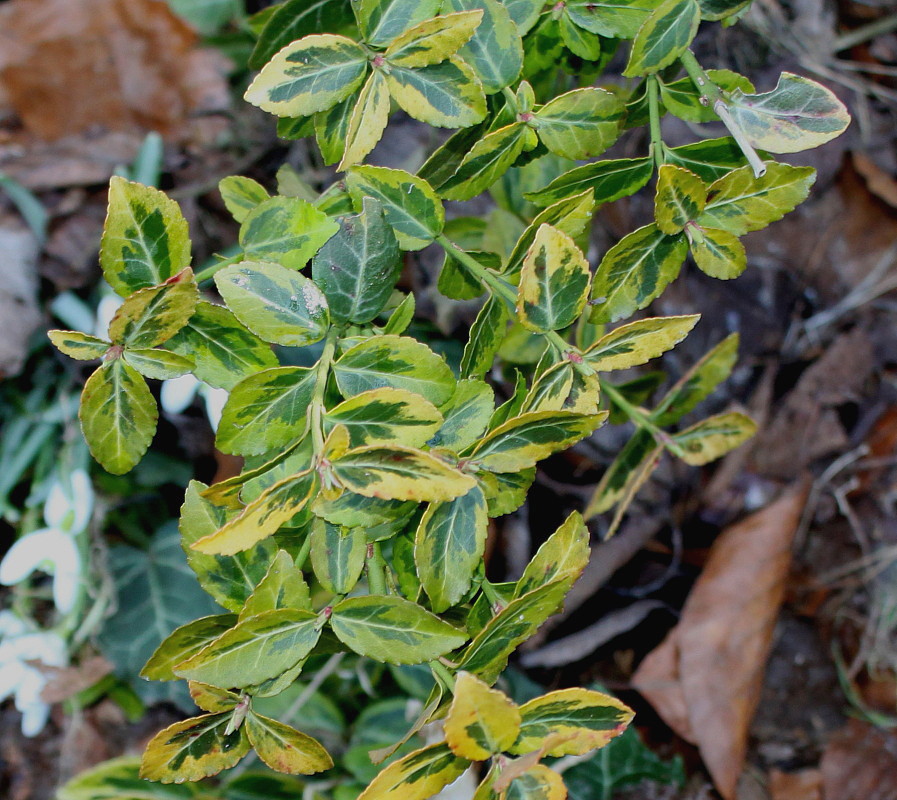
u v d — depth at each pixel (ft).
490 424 1.63
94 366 2.77
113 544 2.96
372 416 1.49
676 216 1.60
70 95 3.09
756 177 1.60
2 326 2.67
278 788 2.56
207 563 1.61
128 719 2.91
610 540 3.11
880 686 3.15
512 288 1.74
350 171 1.65
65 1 3.05
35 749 2.88
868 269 3.43
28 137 3.11
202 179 3.07
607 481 2.10
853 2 3.39
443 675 1.53
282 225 1.62
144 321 1.51
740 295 3.35
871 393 3.39
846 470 3.33
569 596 3.04
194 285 1.49
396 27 1.58
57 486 2.56
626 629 3.07
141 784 2.46
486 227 2.22
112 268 1.53
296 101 1.57
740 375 3.33
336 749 2.72
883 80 3.49
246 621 1.47
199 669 1.47
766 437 3.29
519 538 2.93
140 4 3.05
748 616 2.96
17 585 2.80
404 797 1.47
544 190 1.70
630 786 2.81
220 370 1.60
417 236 1.69
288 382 1.53
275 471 1.57
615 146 3.20
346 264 1.60
